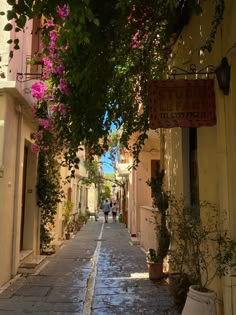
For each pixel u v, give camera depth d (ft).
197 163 19.84
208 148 16.39
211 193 15.96
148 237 36.40
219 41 14.49
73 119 18.90
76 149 19.89
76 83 16.60
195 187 20.29
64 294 21.79
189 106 14.17
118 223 91.76
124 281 24.81
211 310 12.69
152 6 16.88
